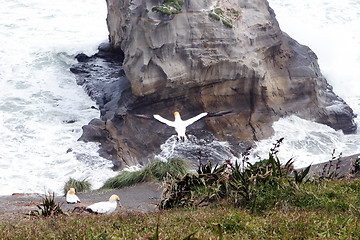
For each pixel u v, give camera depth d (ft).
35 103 94.68
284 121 82.99
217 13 78.33
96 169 72.79
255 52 81.30
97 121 81.41
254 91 81.66
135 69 76.54
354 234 25.66
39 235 26.22
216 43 77.30
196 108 79.87
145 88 76.48
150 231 26.23
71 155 76.43
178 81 76.54
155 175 60.49
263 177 36.58
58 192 65.98
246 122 80.74
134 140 77.00
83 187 61.87
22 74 105.70
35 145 80.38
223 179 37.14
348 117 87.66
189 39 76.02
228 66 78.43
